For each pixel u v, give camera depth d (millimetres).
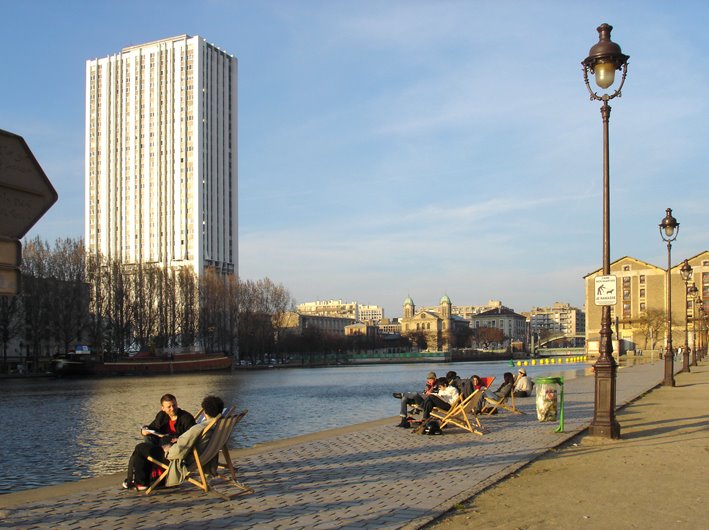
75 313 100375
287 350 160375
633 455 14336
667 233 35906
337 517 9539
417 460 14188
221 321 127250
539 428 19156
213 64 198000
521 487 11422
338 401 46750
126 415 38500
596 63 16750
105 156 198125
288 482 12094
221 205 197875
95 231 197375
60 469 20484
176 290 120312
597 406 17062
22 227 7012
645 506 9945
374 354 197375
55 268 98625
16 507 10352
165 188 190750
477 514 9680
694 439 16422
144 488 11445
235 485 11570
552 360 164875
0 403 48719
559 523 9086
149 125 194000
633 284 153250
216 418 11180
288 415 36281
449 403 18984
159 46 194375
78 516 9781
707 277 145875
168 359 106875
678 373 51219
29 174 7047
